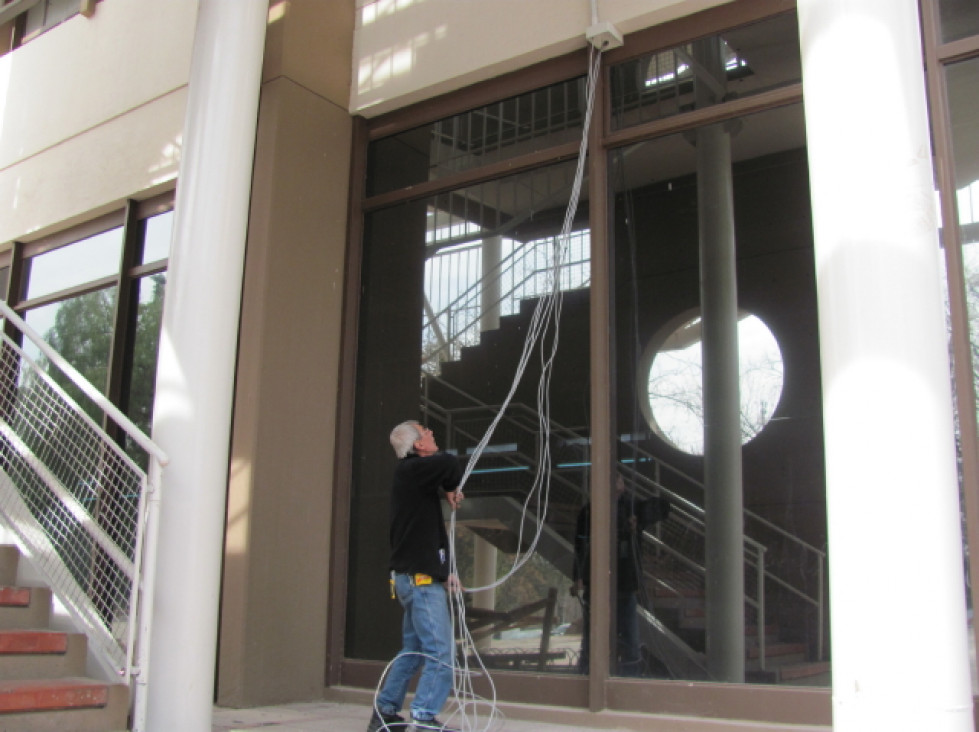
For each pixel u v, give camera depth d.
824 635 3.82
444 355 5.21
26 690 3.47
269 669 4.84
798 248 4.18
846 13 2.93
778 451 4.07
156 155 6.32
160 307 6.18
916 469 2.63
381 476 5.28
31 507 4.47
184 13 6.40
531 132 5.12
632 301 4.58
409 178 5.59
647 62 4.77
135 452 6.00
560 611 4.51
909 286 2.75
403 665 3.88
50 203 6.98
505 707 4.47
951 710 2.52
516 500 4.79
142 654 3.72
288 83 5.41
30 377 4.61
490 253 5.16
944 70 3.93
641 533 4.34
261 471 4.94
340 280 5.56
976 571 3.49
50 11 7.57
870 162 2.82
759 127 4.39
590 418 4.59
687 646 4.13
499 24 5.23
